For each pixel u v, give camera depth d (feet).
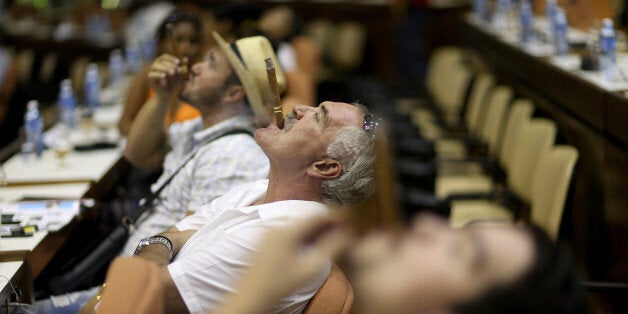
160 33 15.35
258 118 11.72
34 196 13.21
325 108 8.48
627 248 13.52
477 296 3.21
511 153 17.39
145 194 12.59
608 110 14.07
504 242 3.28
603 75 16.02
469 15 30.68
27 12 39.19
